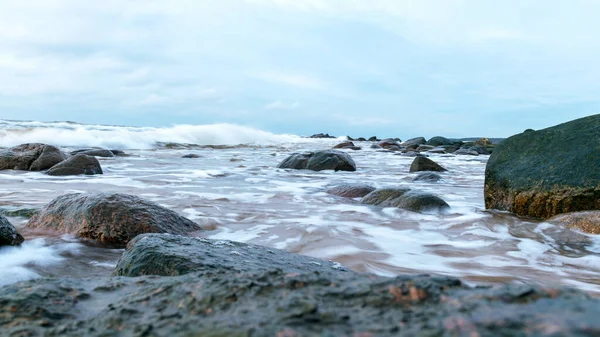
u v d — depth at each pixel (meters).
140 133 25.73
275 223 5.41
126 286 1.53
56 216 4.66
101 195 4.72
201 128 30.14
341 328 0.94
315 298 1.14
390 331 0.89
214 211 6.10
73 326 1.19
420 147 27.44
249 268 2.75
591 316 0.81
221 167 13.89
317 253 4.22
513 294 1.00
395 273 3.70
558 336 0.74
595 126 6.33
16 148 11.96
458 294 1.07
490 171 6.90
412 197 6.51
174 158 17.22
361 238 4.80
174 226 4.66
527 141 6.83
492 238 4.92
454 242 4.74
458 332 0.84
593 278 3.58
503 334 0.80
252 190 8.63
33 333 1.18
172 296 1.30
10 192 7.59
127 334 1.09
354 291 1.16
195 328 1.04
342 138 49.94
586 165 5.97
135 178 10.24
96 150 16.62
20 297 1.40
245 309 1.12
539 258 4.16
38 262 3.68
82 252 4.02
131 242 3.36
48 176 10.29
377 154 23.02
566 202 5.90
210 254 2.91
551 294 0.97
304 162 13.87
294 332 0.93
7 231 3.90
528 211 6.23
